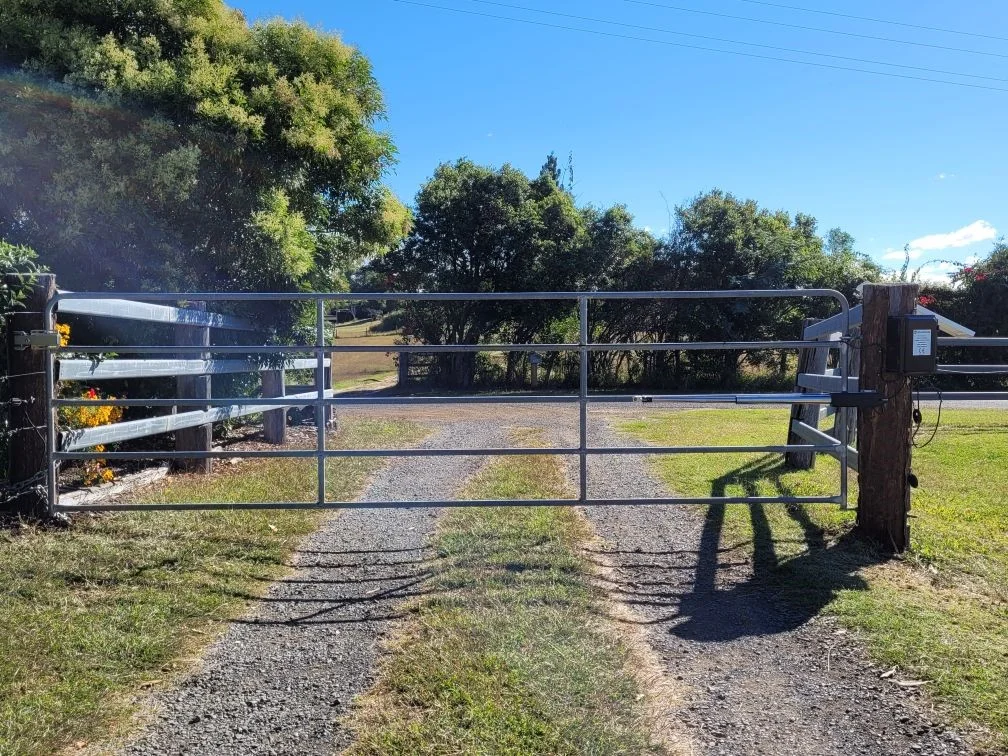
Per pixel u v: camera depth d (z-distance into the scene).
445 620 3.47
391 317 26.55
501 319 21.31
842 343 4.88
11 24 8.29
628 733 2.54
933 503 5.63
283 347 4.93
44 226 8.38
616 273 21.70
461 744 2.47
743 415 12.73
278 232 8.88
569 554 4.48
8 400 4.82
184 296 4.86
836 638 3.33
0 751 2.41
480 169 21.19
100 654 3.11
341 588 4.00
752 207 22.33
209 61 9.15
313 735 2.58
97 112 8.15
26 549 4.30
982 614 3.53
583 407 4.87
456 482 6.62
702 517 5.43
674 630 3.48
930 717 2.67
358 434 10.11
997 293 19.98
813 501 4.93
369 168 11.16
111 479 5.95
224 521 5.11
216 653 3.22
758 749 2.50
